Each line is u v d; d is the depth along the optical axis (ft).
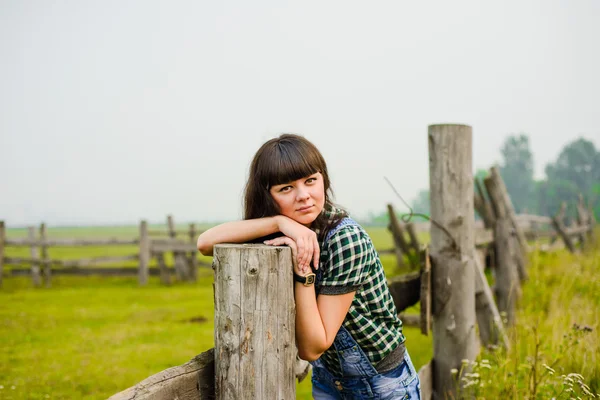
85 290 36.11
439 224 10.30
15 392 13.78
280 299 4.83
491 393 9.55
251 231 5.47
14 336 20.89
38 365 16.44
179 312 26.58
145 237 39.58
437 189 10.31
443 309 10.36
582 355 10.48
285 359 4.89
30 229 39.93
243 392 4.89
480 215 18.35
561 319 13.62
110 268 40.24
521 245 20.31
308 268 5.05
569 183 331.57
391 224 29.94
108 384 14.49
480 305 13.09
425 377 9.78
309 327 5.08
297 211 5.43
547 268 24.32
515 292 16.94
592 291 19.25
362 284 5.53
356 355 5.82
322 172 5.64
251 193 5.72
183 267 41.27
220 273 4.91
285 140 5.50
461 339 10.30
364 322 5.64
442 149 10.21
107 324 23.48
